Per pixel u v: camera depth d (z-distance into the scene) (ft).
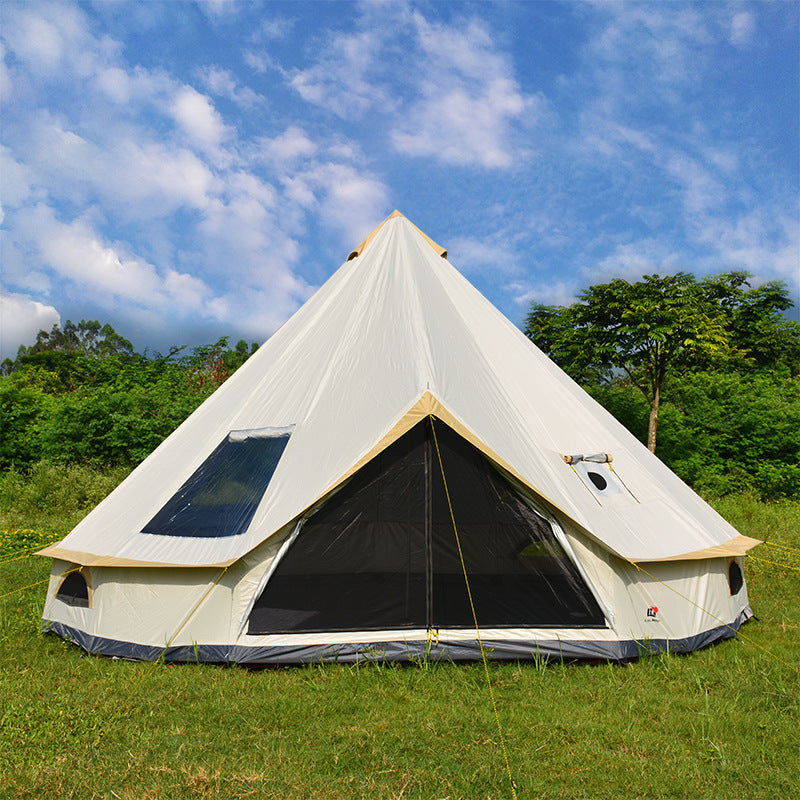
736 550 18.28
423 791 10.75
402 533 16.66
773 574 25.03
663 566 17.26
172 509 17.80
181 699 14.02
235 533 16.58
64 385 81.00
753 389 59.26
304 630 15.93
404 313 20.90
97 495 39.86
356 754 11.82
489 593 16.49
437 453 17.11
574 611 16.53
